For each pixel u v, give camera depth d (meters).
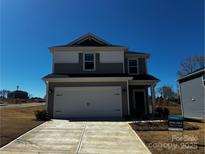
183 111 20.17
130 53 21.17
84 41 20.70
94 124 12.98
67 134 10.04
